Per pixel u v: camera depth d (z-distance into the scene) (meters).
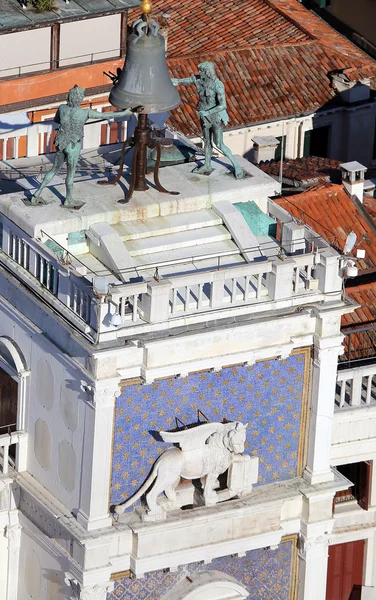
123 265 62.75
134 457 63.91
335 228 84.75
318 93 99.94
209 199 65.25
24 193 64.56
